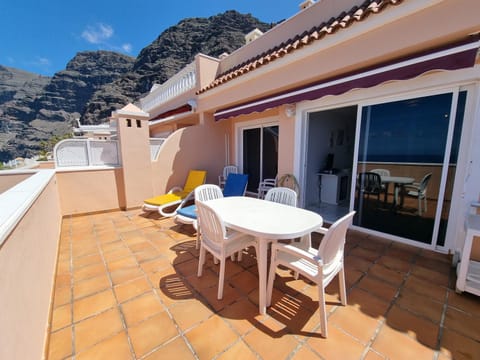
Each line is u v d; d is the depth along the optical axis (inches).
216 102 309.9
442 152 162.6
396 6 140.2
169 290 133.0
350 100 204.7
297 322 108.5
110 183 287.3
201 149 353.1
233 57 330.6
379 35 153.7
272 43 271.3
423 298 123.0
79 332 104.0
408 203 183.3
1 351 57.7
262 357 91.4
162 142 330.3
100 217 268.4
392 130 185.3
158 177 319.6
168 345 97.4
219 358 91.4
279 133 269.4
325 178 322.7
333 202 316.8
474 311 113.2
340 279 117.7
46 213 151.0
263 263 111.7
